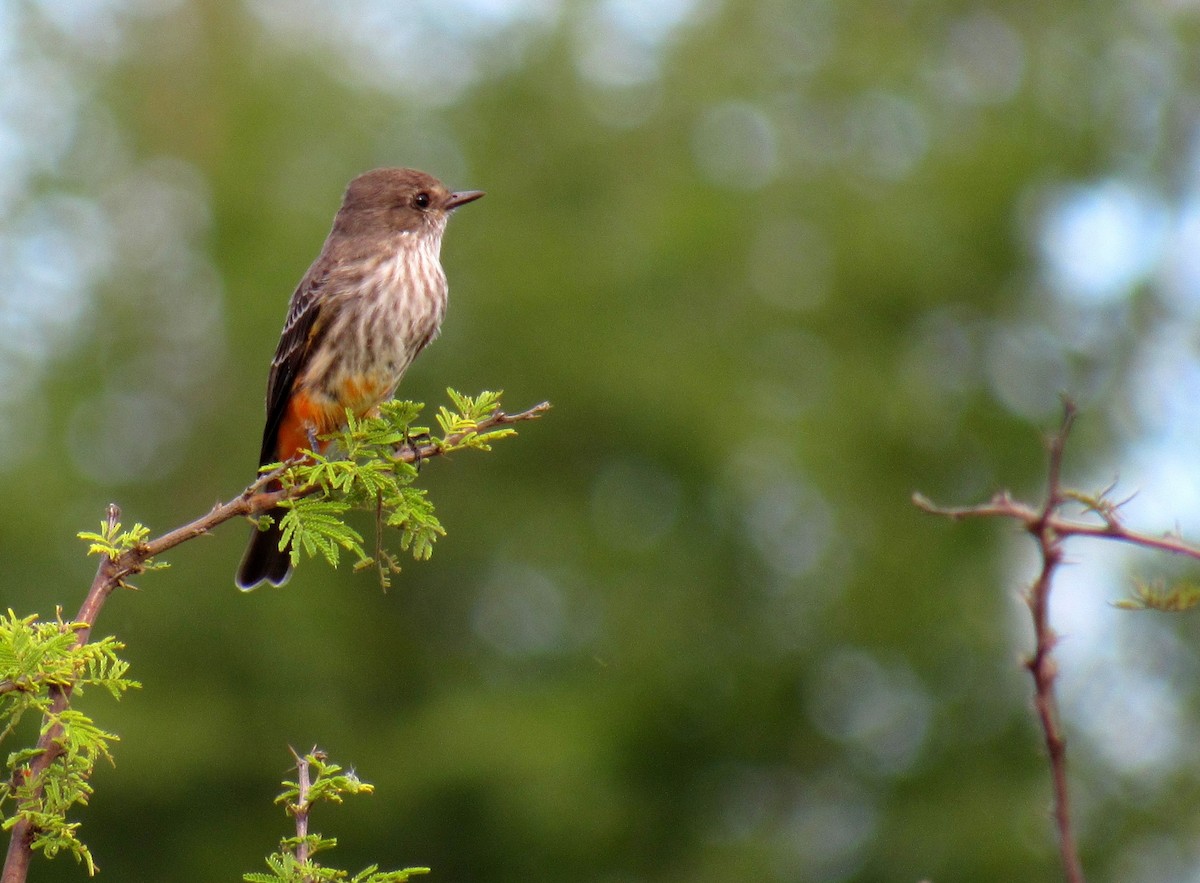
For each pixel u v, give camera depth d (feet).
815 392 69.15
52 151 72.64
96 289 71.20
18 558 61.62
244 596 63.77
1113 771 59.67
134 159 72.79
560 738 61.41
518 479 68.54
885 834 62.80
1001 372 69.82
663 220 70.08
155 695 61.41
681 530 67.62
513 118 72.69
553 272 69.41
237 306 67.62
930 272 69.62
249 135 70.64
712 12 75.92
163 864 60.90
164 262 72.90
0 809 13.89
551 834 60.34
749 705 65.77
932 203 70.54
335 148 70.90
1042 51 73.67
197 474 67.92
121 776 59.00
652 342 68.23
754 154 73.67
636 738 65.31
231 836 61.26
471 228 71.20
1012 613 65.10
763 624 66.13
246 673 63.21
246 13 73.82
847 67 73.36
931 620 64.80
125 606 62.44
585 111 72.54
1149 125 72.90
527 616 67.51
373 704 66.03
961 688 65.26
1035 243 72.23
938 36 76.13
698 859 63.57
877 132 74.02
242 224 69.31
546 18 74.74
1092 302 70.85
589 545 67.00
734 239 70.18
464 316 69.67
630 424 67.51
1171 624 58.18
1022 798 61.62
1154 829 58.18
